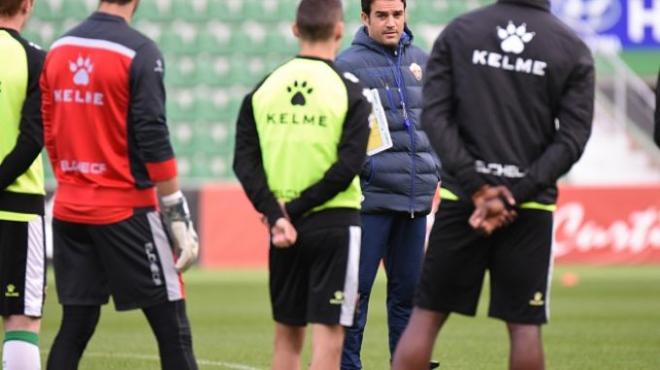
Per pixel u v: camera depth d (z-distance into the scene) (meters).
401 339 22.58
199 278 65.25
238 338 40.19
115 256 22.30
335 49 23.53
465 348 37.25
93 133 22.17
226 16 92.75
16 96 24.25
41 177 24.95
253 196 22.95
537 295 21.72
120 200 22.20
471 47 21.70
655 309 49.75
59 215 22.67
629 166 90.06
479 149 21.59
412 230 29.20
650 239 74.50
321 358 22.80
